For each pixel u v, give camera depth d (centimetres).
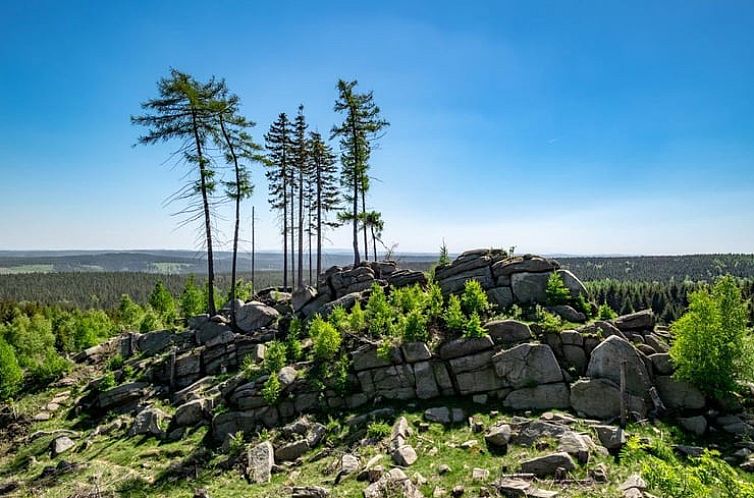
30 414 2612
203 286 5247
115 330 4703
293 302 3338
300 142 4172
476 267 2689
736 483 665
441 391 1994
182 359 2778
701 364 1677
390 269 3541
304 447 1780
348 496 1361
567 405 1791
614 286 10550
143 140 3006
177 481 1708
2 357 2819
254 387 2125
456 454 1555
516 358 1922
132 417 2392
